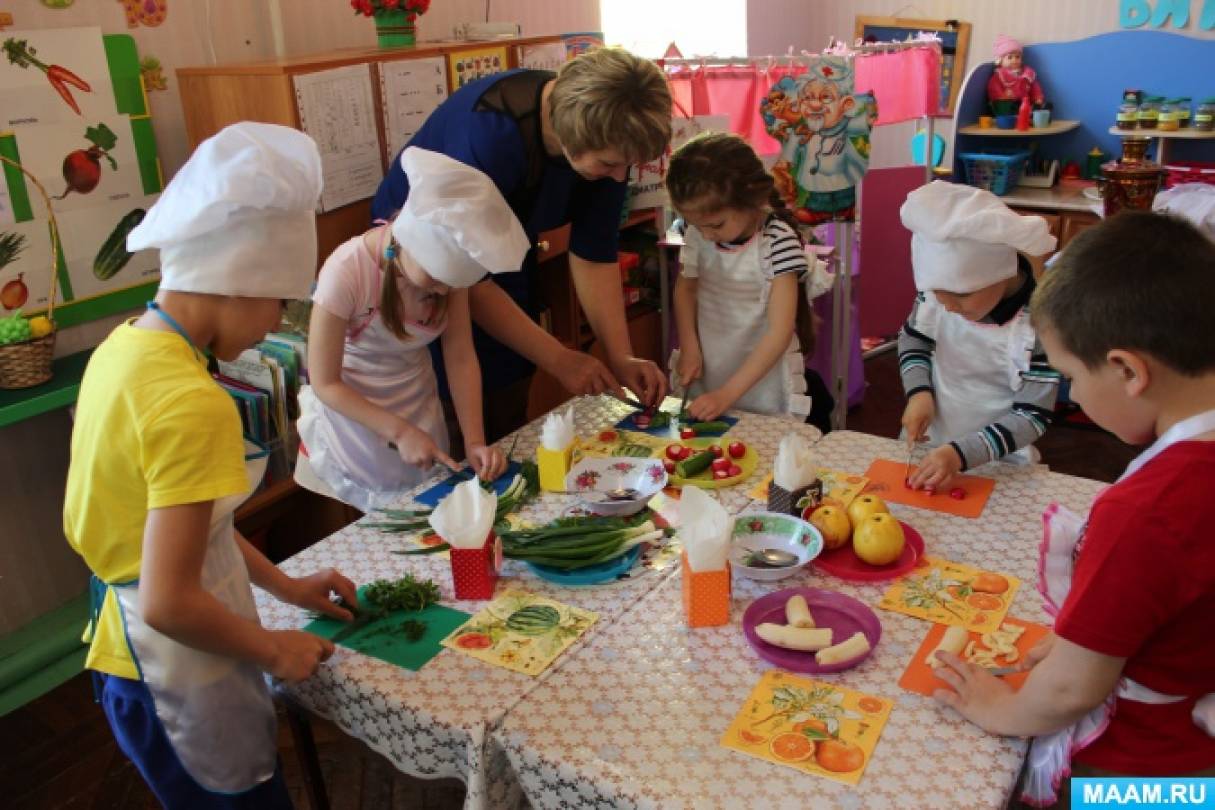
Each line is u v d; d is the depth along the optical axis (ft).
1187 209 9.72
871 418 12.51
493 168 6.42
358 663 4.19
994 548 4.81
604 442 6.23
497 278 7.86
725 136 6.61
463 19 10.99
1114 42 13.57
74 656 8.30
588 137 5.63
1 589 8.23
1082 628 3.19
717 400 6.57
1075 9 13.88
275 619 4.56
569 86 5.69
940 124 15.61
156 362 3.67
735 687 3.91
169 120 8.59
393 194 7.11
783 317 6.85
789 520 4.97
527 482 5.63
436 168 5.17
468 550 4.53
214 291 3.76
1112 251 3.20
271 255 3.86
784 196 10.84
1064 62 14.01
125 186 8.31
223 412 3.66
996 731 3.56
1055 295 3.34
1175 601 3.11
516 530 5.08
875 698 3.80
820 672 3.94
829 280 7.77
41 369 7.48
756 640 4.16
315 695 4.26
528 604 4.56
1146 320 3.09
